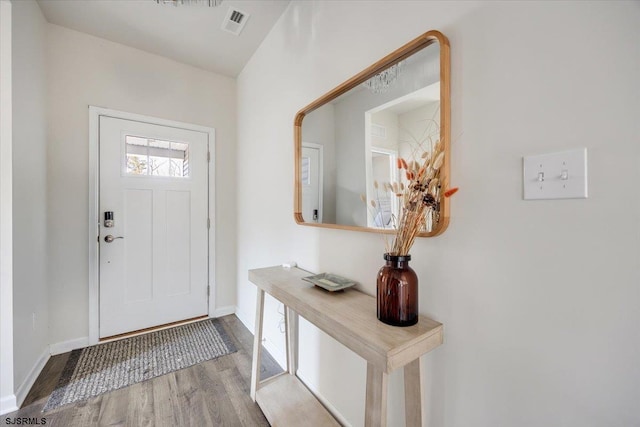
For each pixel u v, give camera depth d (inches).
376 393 33.0
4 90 55.8
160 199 96.0
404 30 39.5
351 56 49.6
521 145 27.6
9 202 55.9
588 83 23.5
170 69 97.9
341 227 50.5
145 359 75.8
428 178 32.4
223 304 109.0
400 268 33.6
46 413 55.6
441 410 35.2
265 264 84.1
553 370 25.9
